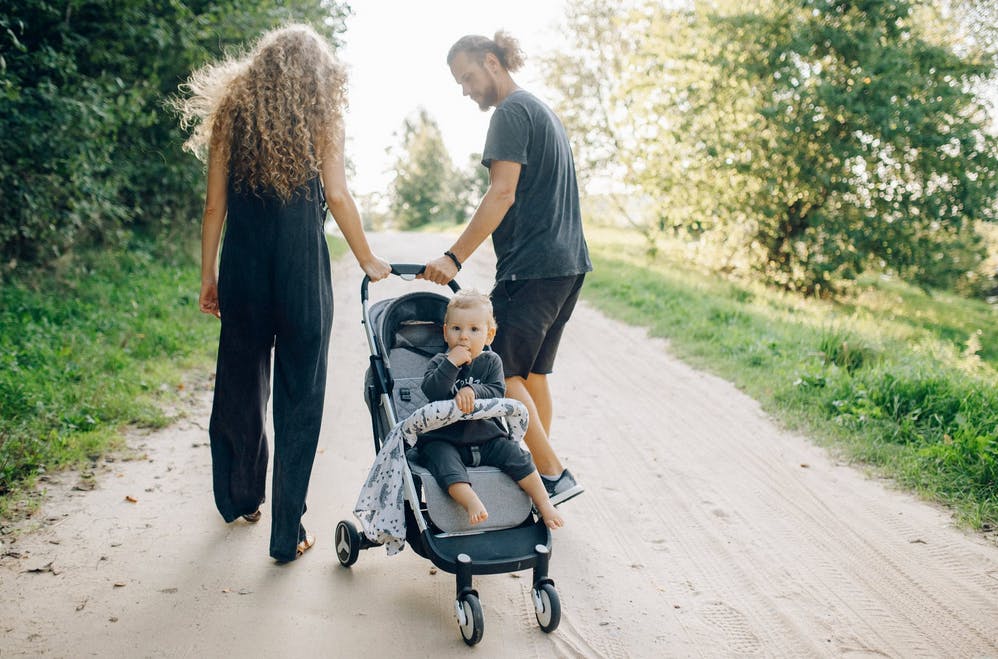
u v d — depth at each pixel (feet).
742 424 20.98
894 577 12.80
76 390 20.07
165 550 12.97
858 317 47.62
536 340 13.64
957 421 18.97
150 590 11.71
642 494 16.24
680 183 59.21
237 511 13.46
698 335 31.86
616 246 79.56
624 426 20.79
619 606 11.84
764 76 54.54
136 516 14.17
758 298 47.09
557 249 13.29
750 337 30.42
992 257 72.59
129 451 17.33
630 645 10.81
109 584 11.82
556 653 10.58
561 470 13.56
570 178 13.82
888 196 54.44
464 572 10.55
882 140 52.42
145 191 45.75
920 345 32.45
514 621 11.35
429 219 240.94
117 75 36.58
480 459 11.52
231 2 39.29
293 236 11.68
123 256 38.45
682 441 19.60
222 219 12.14
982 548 13.80
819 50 54.49
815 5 51.98
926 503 15.74
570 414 21.84
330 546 13.47
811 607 11.87
